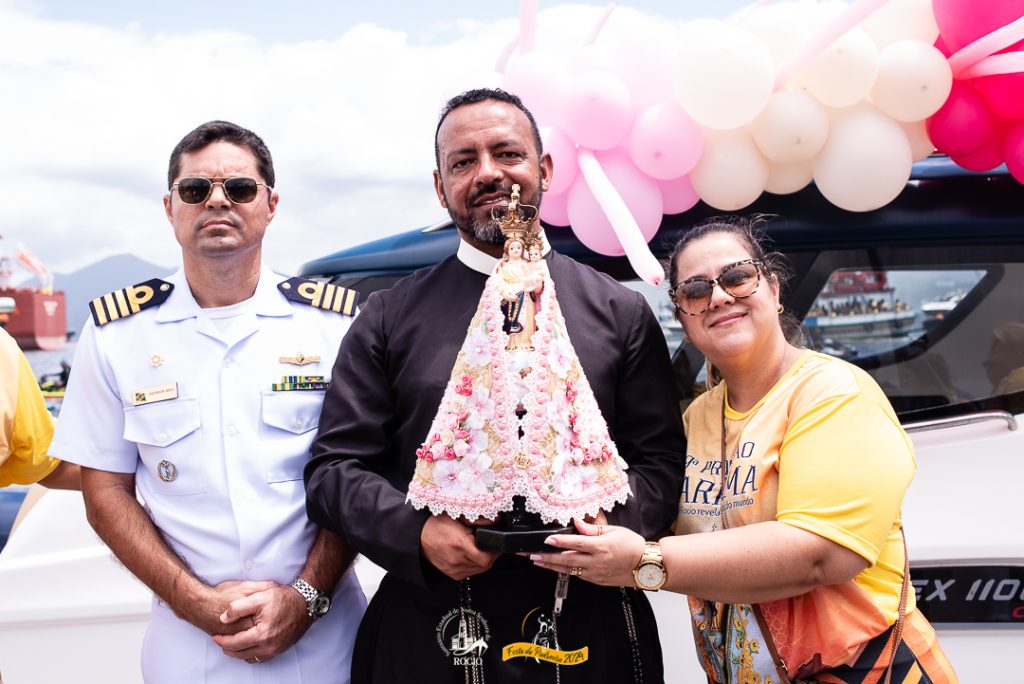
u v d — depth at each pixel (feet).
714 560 4.99
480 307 5.31
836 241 7.64
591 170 6.89
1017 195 7.70
